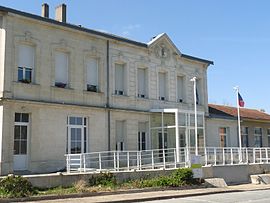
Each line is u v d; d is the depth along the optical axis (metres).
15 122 22.53
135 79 29.70
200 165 24.06
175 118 29.22
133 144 28.75
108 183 19.91
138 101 29.62
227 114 38.97
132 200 16.59
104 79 27.62
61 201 15.58
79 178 19.41
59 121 24.53
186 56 33.62
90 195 17.48
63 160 24.42
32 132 23.09
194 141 30.39
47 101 24.03
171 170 23.70
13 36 22.83
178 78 33.62
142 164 26.36
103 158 26.53
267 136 43.50
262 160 32.09
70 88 25.50
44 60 24.30
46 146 23.67
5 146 21.73
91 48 27.05
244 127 40.44
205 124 35.28
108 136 27.23
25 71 23.55
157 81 31.33
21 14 23.02
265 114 46.62
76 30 25.95
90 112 26.34
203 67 35.69
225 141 37.78
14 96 22.53
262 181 28.38
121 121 28.59
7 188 15.89
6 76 22.23
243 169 28.80
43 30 24.42
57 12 27.86
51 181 18.38
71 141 25.14
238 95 32.28
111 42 28.31
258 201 16.69
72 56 25.86
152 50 31.08
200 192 20.31
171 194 18.88
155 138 30.23
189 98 33.84
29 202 15.21
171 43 32.31
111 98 27.84
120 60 28.75
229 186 25.42
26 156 22.86
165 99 31.98
